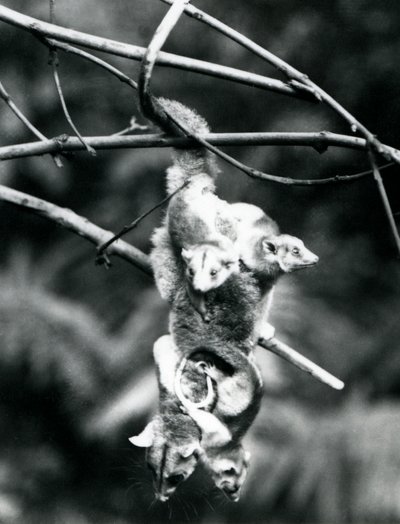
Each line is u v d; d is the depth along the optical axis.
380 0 5.29
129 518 4.33
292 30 5.25
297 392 4.66
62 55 5.28
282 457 4.31
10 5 5.06
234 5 5.29
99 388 4.53
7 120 5.22
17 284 4.90
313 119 5.18
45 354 4.55
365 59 5.21
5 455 4.63
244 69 5.27
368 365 4.81
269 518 4.23
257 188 5.09
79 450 4.64
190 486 3.47
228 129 5.30
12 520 4.46
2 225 5.50
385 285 5.24
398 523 4.10
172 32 5.24
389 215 3.15
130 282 5.20
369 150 3.17
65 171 5.38
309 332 4.77
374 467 4.19
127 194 5.29
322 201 5.20
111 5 5.18
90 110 5.31
